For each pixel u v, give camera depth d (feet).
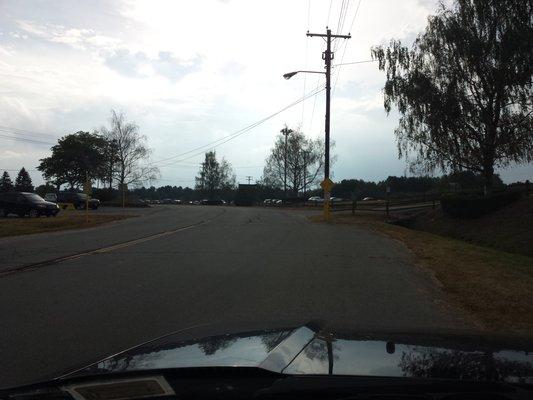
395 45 132.36
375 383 6.63
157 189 611.47
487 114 123.13
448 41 124.16
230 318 26.08
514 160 124.06
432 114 125.49
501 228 108.17
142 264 46.01
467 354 8.02
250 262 47.29
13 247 61.11
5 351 20.54
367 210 169.48
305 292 33.12
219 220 119.44
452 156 129.80
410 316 26.61
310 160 332.80
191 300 30.63
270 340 8.88
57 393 7.13
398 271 41.91
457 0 126.93
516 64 115.75
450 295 32.27
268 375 6.91
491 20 120.06
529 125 118.83
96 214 148.87
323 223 106.22
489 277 38.91
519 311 27.86
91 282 36.83
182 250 56.70
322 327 10.28
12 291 33.45
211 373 7.09
